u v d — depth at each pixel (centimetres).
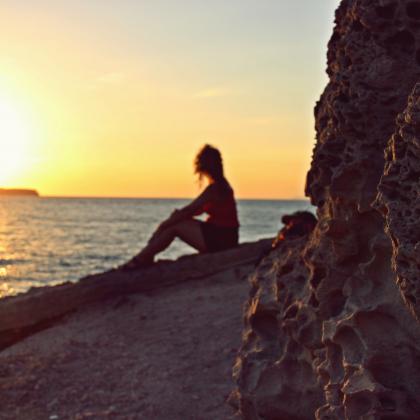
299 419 330
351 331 286
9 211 14012
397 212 249
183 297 723
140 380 496
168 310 677
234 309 651
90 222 9306
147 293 752
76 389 485
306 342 325
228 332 586
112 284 740
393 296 279
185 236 795
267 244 870
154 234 788
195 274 791
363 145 296
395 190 253
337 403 282
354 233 303
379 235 290
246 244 859
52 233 6456
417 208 244
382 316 280
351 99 298
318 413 289
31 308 670
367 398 264
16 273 2891
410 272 243
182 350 557
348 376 278
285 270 371
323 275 323
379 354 272
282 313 353
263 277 396
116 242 5247
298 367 337
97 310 704
